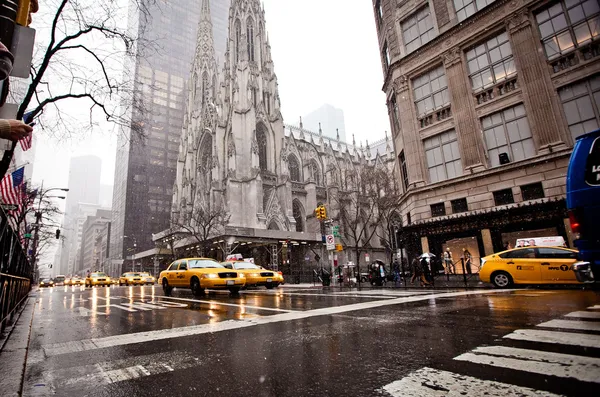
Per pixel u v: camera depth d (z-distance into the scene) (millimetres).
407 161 25828
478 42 22703
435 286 17828
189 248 46625
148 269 68438
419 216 24250
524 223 19016
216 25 109750
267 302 11484
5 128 3045
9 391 3277
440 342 5016
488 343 4801
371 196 45188
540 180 18906
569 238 17391
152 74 91562
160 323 7707
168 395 3334
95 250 131125
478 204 21188
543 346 4461
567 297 9555
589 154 6867
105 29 11688
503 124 21172
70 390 3512
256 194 49031
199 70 78188
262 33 64750
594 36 18109
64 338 6406
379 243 61188
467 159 22156
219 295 15266
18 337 6082
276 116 58844
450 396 3002
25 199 26688
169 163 91438
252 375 3879
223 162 55781
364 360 4293
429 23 25828
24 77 3611
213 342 5562
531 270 13062
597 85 17859
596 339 4688
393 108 30625
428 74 25578
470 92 22672
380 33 32875
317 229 55906
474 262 20891
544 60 19703
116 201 100750
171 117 94000
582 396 2854
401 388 3264
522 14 20641
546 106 19250
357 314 8062
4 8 3645
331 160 65188
